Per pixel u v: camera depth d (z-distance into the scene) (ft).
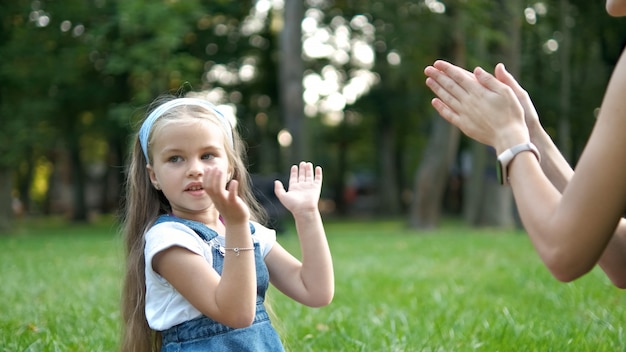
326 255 8.36
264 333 7.97
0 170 58.95
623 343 12.46
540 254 6.28
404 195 124.77
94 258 32.65
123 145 84.94
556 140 75.87
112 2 59.16
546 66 72.13
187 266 7.43
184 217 8.07
